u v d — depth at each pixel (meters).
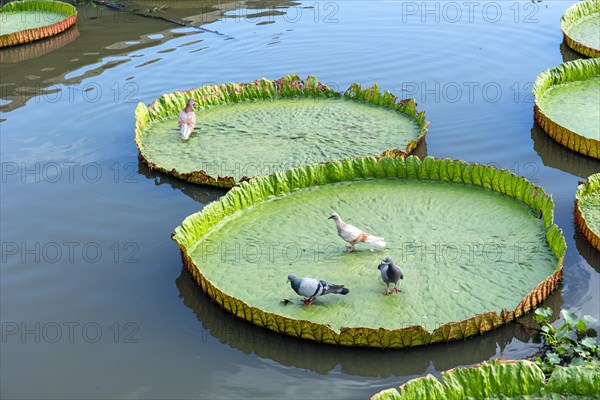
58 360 11.62
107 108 20.52
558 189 15.74
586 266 13.09
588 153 16.69
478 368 9.77
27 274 13.74
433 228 13.88
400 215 14.37
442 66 22.48
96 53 24.59
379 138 17.64
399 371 11.12
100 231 15.02
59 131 19.33
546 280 11.89
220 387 10.94
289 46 24.55
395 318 11.55
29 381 11.20
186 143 17.94
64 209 15.80
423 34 25.14
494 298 11.90
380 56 23.42
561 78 19.92
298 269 12.84
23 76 22.98
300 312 11.80
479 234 13.61
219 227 14.25
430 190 15.23
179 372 11.27
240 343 11.80
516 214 14.16
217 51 24.33
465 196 14.91
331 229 14.04
